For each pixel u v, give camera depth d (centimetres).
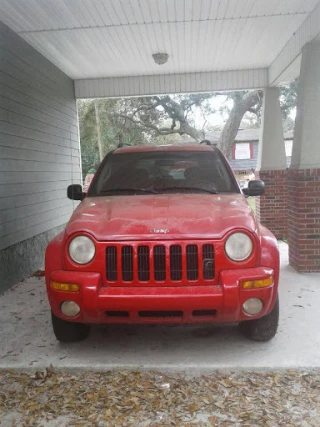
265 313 374
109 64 891
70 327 411
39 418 309
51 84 862
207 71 976
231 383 347
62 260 376
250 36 745
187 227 367
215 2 601
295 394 331
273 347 405
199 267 358
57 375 368
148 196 455
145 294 352
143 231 364
